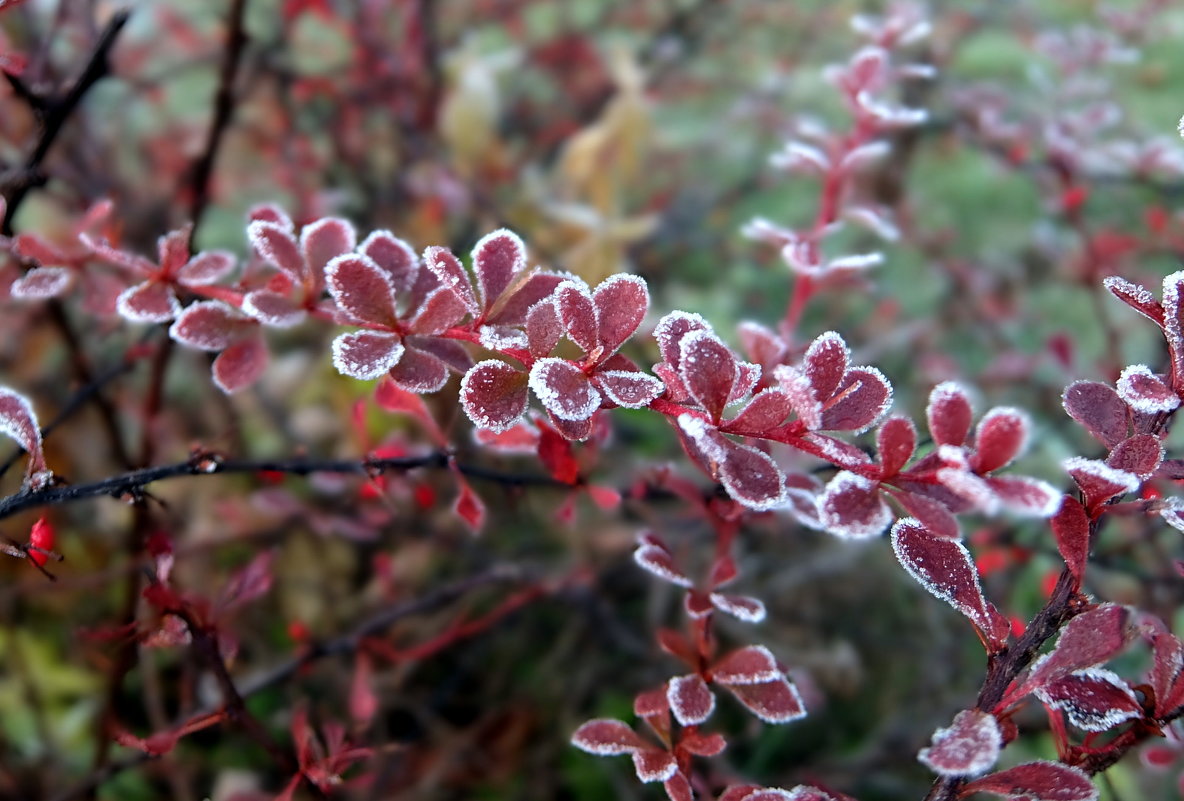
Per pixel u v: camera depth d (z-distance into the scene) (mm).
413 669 491
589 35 749
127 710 470
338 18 581
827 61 798
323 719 456
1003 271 634
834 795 292
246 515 460
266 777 442
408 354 279
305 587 502
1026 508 244
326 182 607
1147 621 282
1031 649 274
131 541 401
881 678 529
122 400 459
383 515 392
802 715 302
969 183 774
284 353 547
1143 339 629
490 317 280
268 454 524
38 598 476
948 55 663
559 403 259
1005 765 430
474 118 583
